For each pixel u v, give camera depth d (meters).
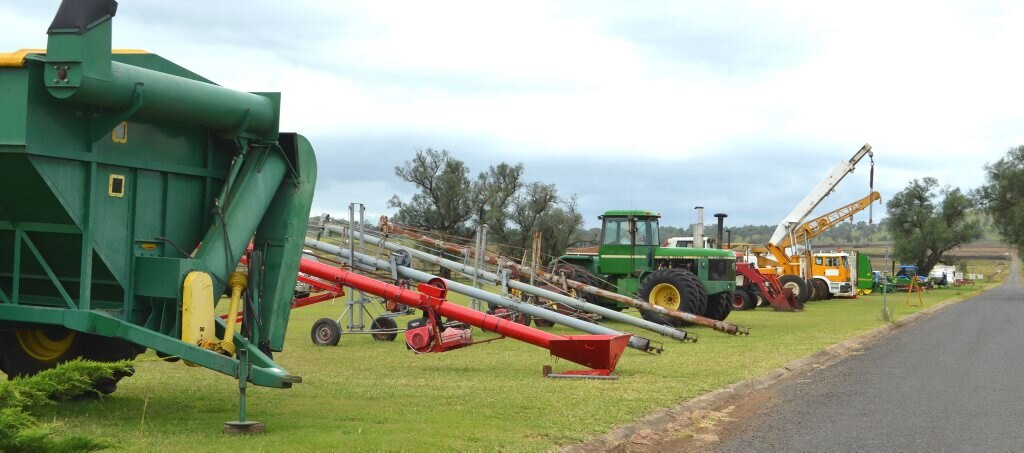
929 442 8.86
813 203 46.78
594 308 20.95
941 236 89.81
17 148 7.10
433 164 62.56
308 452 7.16
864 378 14.15
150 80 7.68
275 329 9.23
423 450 7.44
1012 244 64.50
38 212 7.71
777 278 39.41
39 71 7.19
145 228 8.32
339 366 14.27
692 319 22.19
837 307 40.34
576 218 62.19
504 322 14.38
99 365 5.44
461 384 12.01
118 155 7.95
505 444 7.83
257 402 9.98
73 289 8.39
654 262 27.91
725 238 66.00
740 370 14.23
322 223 20.95
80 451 4.96
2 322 8.52
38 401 5.14
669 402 10.62
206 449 7.12
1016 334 24.31
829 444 8.73
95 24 7.15
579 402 10.41
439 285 15.55
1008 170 63.44
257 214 8.96
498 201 61.31
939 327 27.44
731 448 8.50
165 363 13.52
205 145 8.90
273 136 9.05
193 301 8.09
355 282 16.25
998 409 11.01
